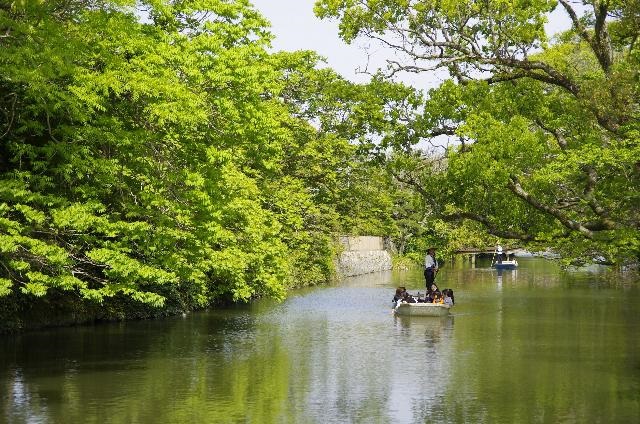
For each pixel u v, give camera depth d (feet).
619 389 75.72
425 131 94.63
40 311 115.85
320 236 192.13
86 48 75.31
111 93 80.02
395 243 357.20
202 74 82.48
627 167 84.99
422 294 194.80
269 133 90.58
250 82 84.07
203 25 88.99
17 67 69.15
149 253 84.89
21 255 77.41
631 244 84.28
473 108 92.07
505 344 107.24
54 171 76.33
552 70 89.86
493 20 92.58
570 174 83.92
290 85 169.99
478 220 95.71
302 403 69.92
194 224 87.20
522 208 94.58
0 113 79.15
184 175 82.53
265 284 127.34
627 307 155.84
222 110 81.71
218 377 81.82
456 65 97.35
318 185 179.83
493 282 235.40
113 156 82.53
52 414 64.54
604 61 86.63
